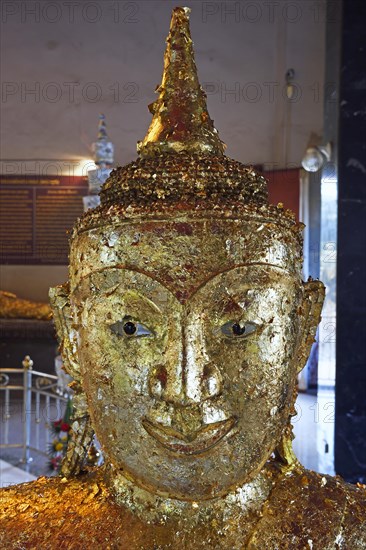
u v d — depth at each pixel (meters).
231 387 1.13
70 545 1.18
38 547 1.18
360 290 3.93
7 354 6.84
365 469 3.86
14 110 7.15
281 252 1.21
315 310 1.36
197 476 1.12
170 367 1.10
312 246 5.78
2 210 7.30
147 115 7.14
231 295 1.14
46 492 1.34
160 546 1.18
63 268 7.39
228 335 1.15
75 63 7.13
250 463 1.16
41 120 7.18
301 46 6.61
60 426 4.37
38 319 6.96
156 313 1.13
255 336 1.16
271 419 1.18
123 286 1.15
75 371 1.33
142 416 1.13
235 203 1.18
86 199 5.24
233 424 1.13
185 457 1.10
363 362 3.91
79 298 1.25
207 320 1.13
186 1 6.77
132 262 1.15
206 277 1.13
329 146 4.48
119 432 1.16
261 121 6.73
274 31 6.71
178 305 1.12
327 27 4.78
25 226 7.32
